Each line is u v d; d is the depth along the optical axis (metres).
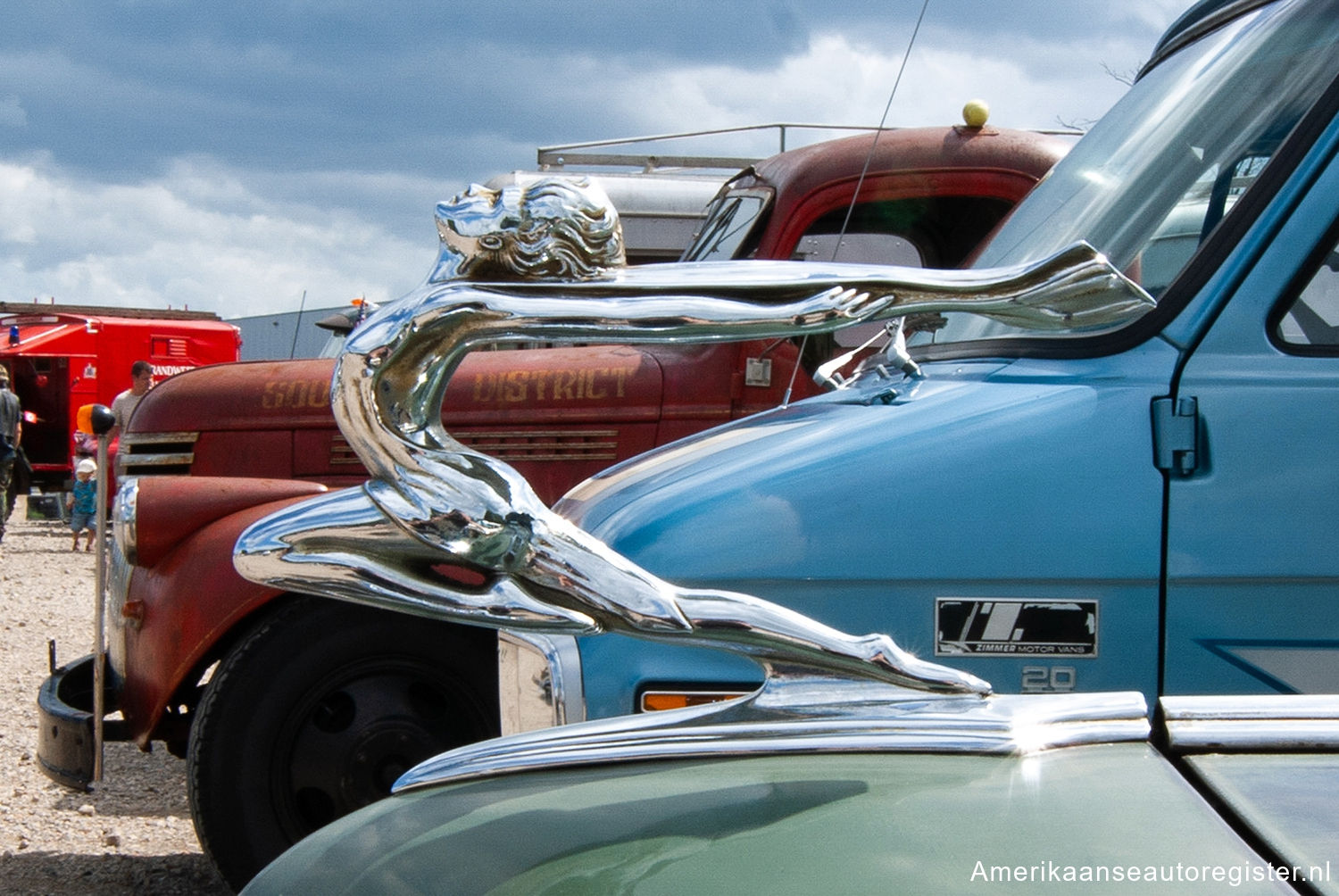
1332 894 0.72
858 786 0.89
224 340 19.86
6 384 14.23
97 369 18.88
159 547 3.35
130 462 4.46
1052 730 0.95
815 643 0.96
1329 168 1.98
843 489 1.89
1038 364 2.02
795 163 4.36
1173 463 1.87
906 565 1.85
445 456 0.90
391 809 1.02
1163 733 0.94
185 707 3.72
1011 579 1.85
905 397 2.05
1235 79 2.32
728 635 0.95
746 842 0.84
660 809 0.90
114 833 4.29
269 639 3.11
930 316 2.51
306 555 0.90
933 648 1.85
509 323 0.90
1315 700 0.95
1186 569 1.84
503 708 2.19
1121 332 1.97
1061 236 2.39
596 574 0.91
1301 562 1.83
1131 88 2.72
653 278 0.92
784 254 4.29
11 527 17.36
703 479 1.96
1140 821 0.82
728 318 0.91
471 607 0.90
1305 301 1.94
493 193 0.93
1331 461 1.85
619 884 0.81
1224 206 2.15
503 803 0.96
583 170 7.57
